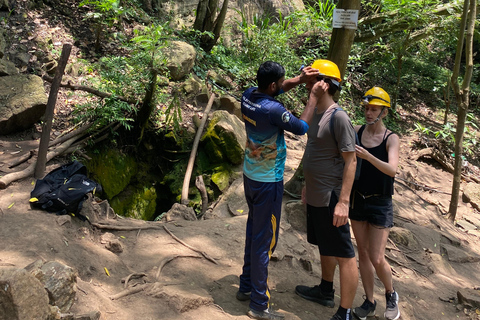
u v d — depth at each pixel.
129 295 2.92
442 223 5.71
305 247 4.27
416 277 4.28
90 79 6.03
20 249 3.08
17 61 6.20
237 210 5.09
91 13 6.43
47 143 4.37
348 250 2.94
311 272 3.88
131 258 3.45
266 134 2.76
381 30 8.36
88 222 3.74
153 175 6.32
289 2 9.96
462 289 3.99
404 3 7.86
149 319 2.70
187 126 6.30
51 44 6.74
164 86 6.66
